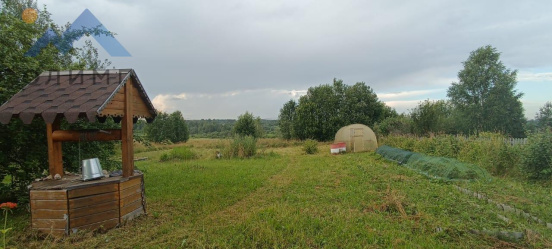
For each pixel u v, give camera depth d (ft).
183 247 13.26
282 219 16.34
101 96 14.51
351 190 24.64
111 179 15.69
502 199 21.29
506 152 32.48
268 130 204.54
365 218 16.99
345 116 107.65
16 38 19.86
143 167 42.57
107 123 24.36
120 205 15.66
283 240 13.71
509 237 14.02
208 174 34.58
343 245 13.38
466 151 39.70
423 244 13.34
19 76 19.35
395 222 16.40
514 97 104.37
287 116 126.62
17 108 14.25
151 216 17.57
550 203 20.26
